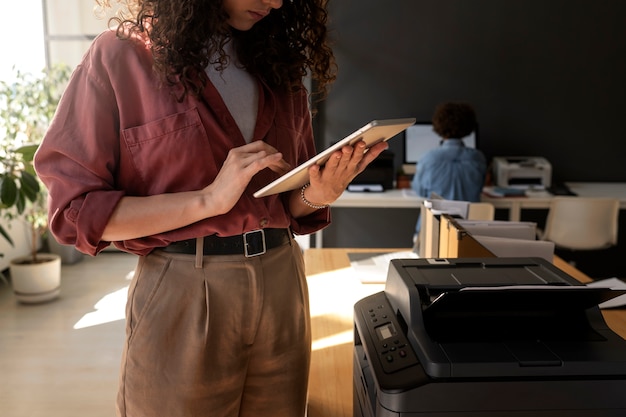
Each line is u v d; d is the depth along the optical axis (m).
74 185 1.10
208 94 1.16
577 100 5.31
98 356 3.68
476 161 4.52
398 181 5.04
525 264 1.46
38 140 4.96
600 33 5.21
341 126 5.38
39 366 3.55
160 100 1.13
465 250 1.94
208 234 1.14
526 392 1.03
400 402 1.03
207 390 1.16
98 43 1.14
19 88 4.75
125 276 5.12
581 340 1.14
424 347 1.10
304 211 1.32
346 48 5.29
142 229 1.10
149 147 1.13
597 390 1.04
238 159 1.07
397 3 5.22
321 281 2.46
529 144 5.39
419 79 5.32
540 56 5.26
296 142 1.35
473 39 5.26
